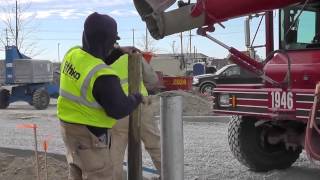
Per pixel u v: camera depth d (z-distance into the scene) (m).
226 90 7.29
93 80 3.86
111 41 4.00
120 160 5.70
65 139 4.13
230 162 8.47
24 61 22.77
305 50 6.84
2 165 7.48
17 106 24.78
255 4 6.62
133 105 4.01
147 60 6.22
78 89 3.94
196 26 6.64
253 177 7.48
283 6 6.86
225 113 7.30
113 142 5.58
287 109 6.43
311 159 5.99
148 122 6.21
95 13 3.98
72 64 3.99
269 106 6.68
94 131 4.02
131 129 4.15
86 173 4.09
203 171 7.82
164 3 6.39
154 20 6.41
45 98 22.61
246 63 7.17
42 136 12.17
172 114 3.48
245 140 7.73
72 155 4.12
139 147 4.17
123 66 5.27
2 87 23.44
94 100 3.95
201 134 11.89
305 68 6.54
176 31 6.58
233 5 6.51
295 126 7.12
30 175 6.94
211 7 6.48
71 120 4.01
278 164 7.91
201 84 26.12
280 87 6.57
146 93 5.90
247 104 6.99
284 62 6.84
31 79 22.73
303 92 6.25
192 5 6.49
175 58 35.44
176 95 3.52
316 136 6.07
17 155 8.38
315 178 7.36
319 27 7.26
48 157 7.80
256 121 7.68
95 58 3.94
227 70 25.30
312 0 7.05
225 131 12.39
